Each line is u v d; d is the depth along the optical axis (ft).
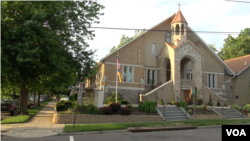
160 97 81.30
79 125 44.24
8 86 62.28
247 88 107.76
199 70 89.40
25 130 39.58
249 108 77.61
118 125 44.86
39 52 45.14
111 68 86.07
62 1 55.36
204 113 67.51
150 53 96.58
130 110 58.85
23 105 61.41
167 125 48.16
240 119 64.64
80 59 60.18
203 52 102.73
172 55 85.87
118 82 85.97
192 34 100.99
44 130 39.91
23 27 44.80
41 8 47.09
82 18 59.77
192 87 54.85
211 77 103.09
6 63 43.62
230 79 107.34
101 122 51.88
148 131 42.39
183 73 96.68
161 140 32.81
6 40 43.80
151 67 95.76
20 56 42.70
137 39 92.17
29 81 60.03
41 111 79.25
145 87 93.61
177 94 82.89
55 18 49.88
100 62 88.63
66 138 33.83
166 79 92.63
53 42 47.73
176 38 93.09
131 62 89.61
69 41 58.54
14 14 49.24
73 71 58.70
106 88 83.41
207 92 90.27
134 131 41.14
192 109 68.33
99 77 94.84
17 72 46.96
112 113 56.18
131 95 87.20
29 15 47.21
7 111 67.41
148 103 62.75
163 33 100.12
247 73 112.27
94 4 63.05
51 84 59.47
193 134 39.17
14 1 47.91
